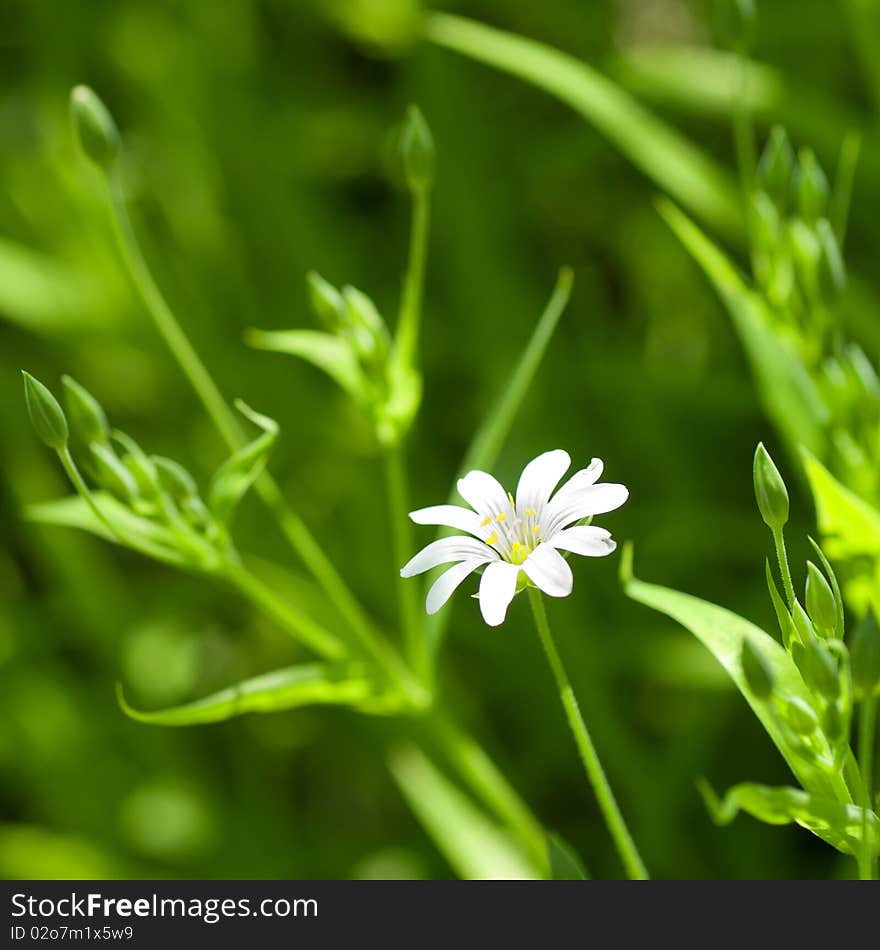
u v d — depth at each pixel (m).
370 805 0.72
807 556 0.64
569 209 0.80
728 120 0.75
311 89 0.82
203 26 0.79
